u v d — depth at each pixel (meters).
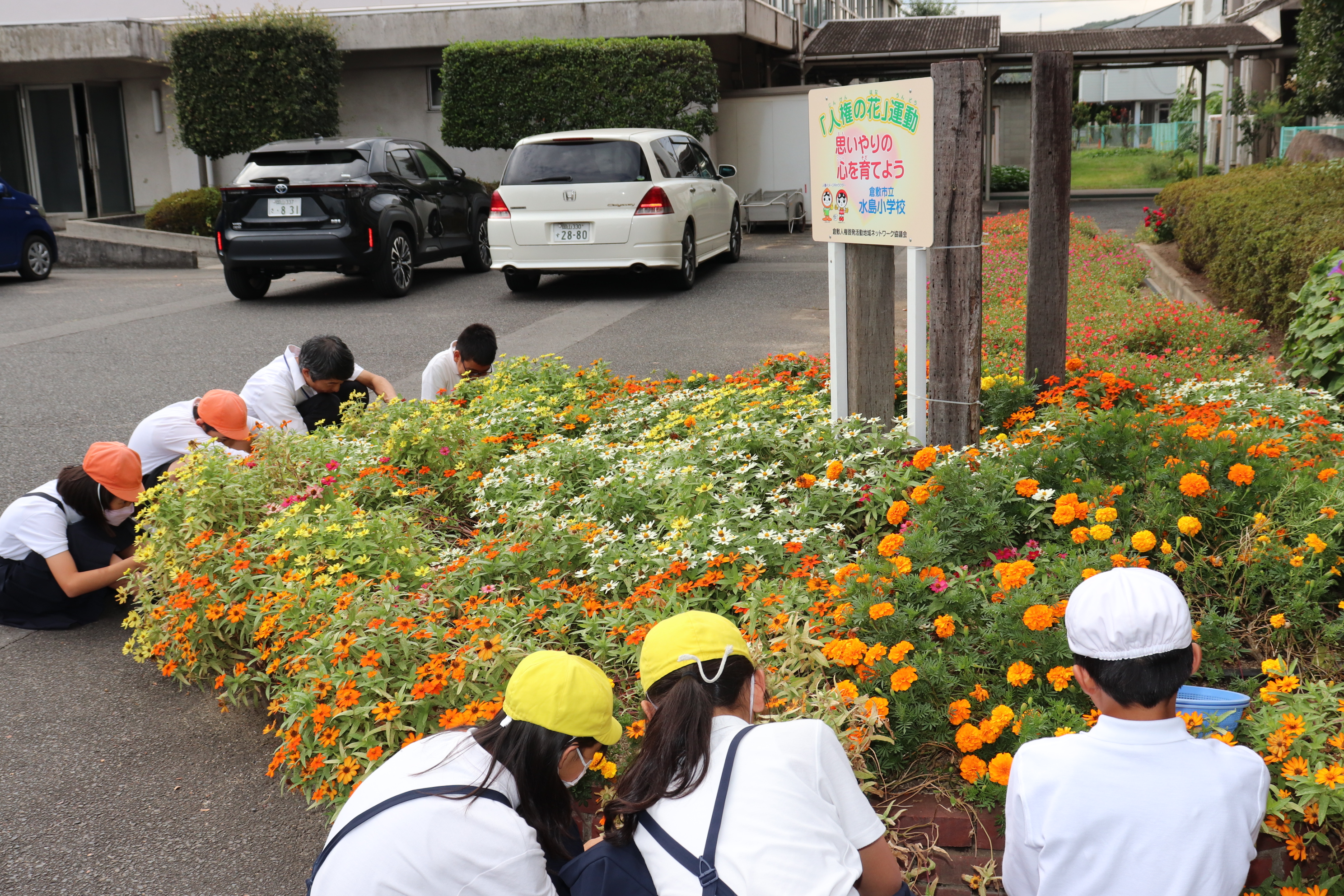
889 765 3.04
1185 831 1.88
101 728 3.97
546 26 20.14
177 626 4.04
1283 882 2.43
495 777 2.21
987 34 24.14
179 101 19.66
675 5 19.73
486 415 6.21
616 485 4.70
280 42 19.36
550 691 2.21
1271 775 2.63
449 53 18.95
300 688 3.51
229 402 5.45
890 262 5.21
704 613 2.27
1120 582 1.99
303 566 4.07
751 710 2.24
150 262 17.62
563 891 2.27
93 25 20.42
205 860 3.24
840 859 1.95
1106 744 1.98
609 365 7.87
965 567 3.51
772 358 7.21
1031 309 5.74
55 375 9.30
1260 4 22.42
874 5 38.84
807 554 4.01
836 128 5.13
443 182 14.41
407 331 10.86
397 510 4.95
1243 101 22.27
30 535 4.64
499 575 4.20
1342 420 5.27
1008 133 36.34
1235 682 3.21
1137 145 43.19
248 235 12.42
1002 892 2.75
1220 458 3.89
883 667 3.11
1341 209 8.46
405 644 3.49
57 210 23.03
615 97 18.81
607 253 12.06
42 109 22.52
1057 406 5.32
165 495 4.60
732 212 15.19
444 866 2.10
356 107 22.22
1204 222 11.15
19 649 4.60
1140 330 7.95
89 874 3.18
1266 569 3.44
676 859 1.94
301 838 3.34
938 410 4.89
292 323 11.52
